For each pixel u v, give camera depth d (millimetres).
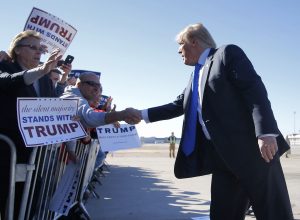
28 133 2748
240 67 2631
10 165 2865
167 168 15539
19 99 2723
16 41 3316
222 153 2650
